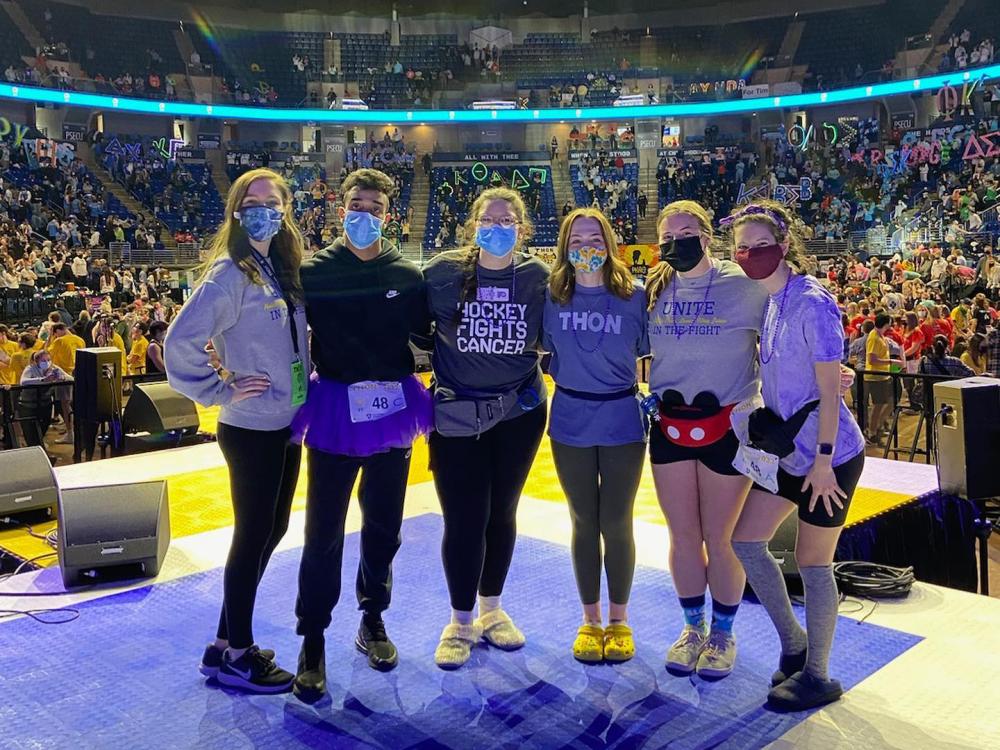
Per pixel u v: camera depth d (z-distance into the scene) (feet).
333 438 10.12
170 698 10.05
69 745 8.96
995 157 81.30
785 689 9.71
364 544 11.03
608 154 98.94
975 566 18.33
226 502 18.90
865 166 89.66
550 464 23.13
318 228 88.89
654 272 10.95
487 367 10.74
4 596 13.39
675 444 10.55
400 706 9.84
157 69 98.94
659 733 9.18
